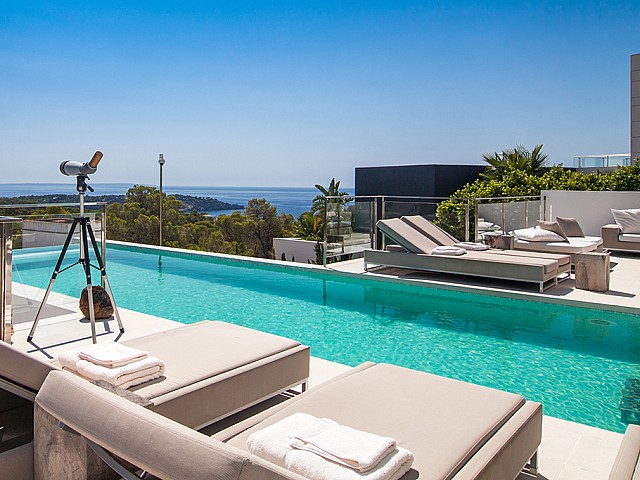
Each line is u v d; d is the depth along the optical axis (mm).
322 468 1681
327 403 2301
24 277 4641
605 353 4738
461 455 1907
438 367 4402
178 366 2840
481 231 9273
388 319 5945
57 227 4758
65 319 4871
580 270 6875
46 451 1958
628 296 6449
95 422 1329
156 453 1170
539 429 2404
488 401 2361
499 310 6328
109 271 9180
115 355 2691
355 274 8148
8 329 4457
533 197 11164
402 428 2090
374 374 2662
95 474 1935
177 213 26891
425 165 20734
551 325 5664
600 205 11039
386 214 9328
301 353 3256
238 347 3178
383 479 1661
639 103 19891
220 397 2709
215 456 1098
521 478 2547
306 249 20281
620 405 3639
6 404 2324
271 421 2129
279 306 6598
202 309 6441
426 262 7676
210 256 10297
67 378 1515
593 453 2834
